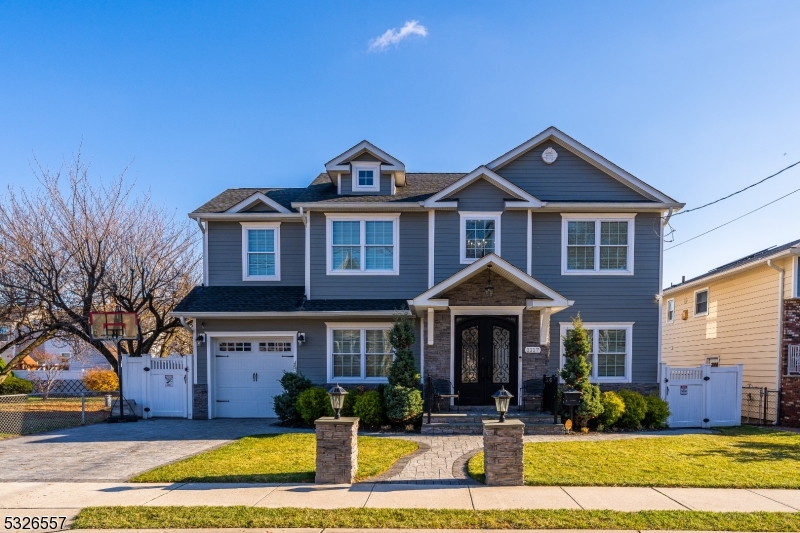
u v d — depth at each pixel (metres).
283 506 6.66
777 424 15.20
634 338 15.12
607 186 15.62
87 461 9.34
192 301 15.28
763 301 16.39
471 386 14.26
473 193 15.23
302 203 15.10
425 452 10.18
